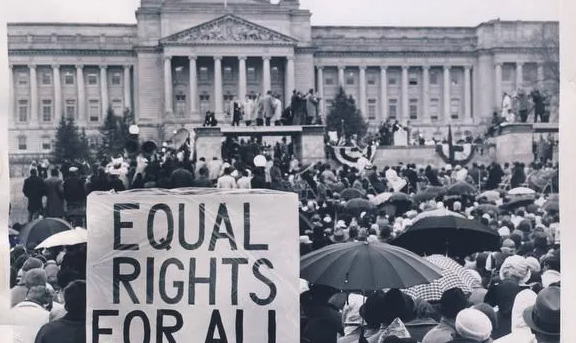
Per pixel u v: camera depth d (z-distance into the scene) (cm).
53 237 1634
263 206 1428
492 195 2306
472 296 1423
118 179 2256
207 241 1421
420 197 2320
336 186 2319
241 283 1418
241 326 1406
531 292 1438
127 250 1423
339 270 1300
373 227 1856
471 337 1210
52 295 1518
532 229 2056
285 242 1424
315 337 1378
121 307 1411
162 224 1425
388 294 1290
